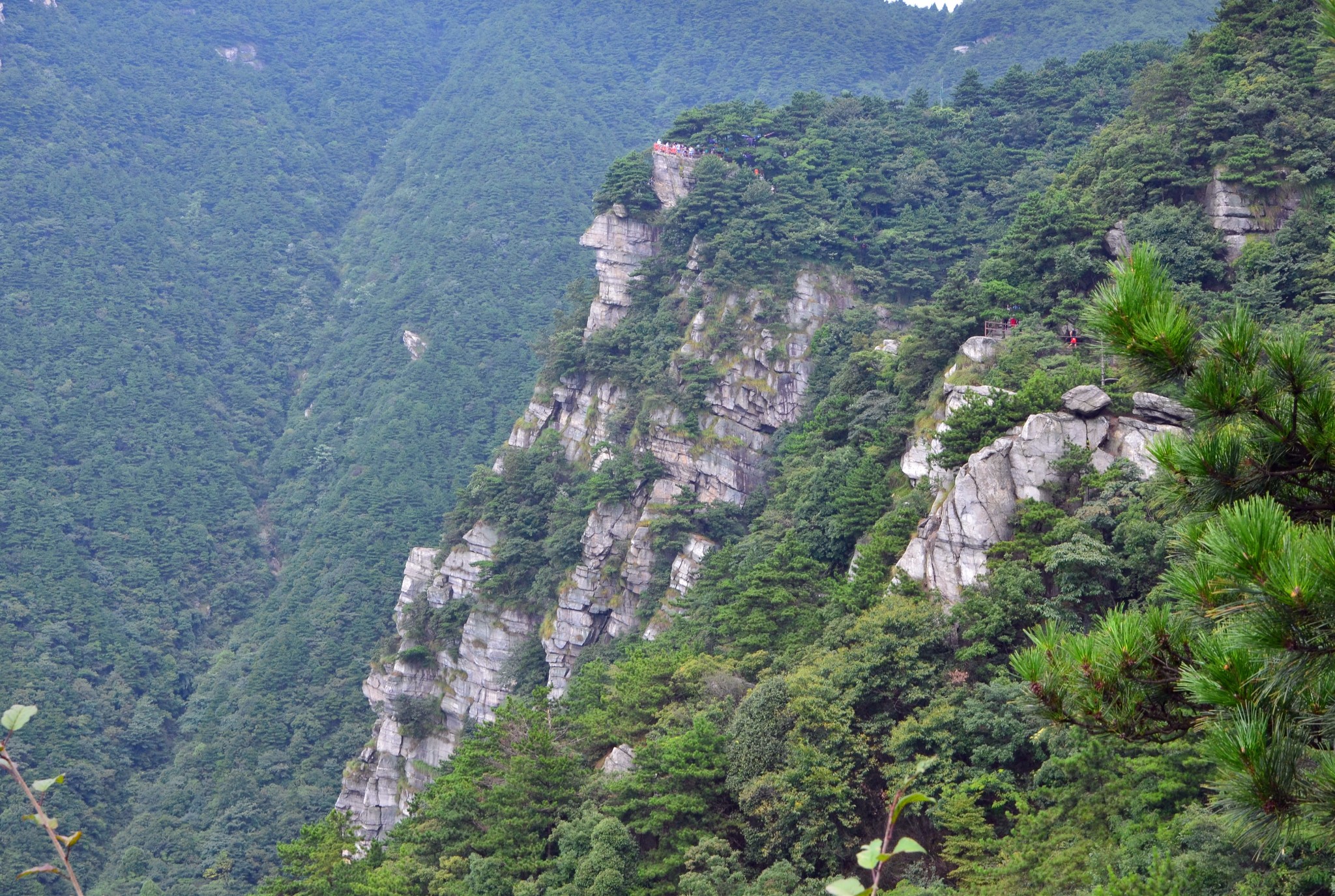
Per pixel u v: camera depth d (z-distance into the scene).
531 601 109.50
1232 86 84.44
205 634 161.75
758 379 111.25
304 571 162.12
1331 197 76.38
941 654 52.19
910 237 115.81
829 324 111.50
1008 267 79.12
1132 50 135.12
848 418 83.19
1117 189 82.38
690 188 128.00
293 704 133.75
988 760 45.44
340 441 197.38
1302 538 13.80
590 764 63.16
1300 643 13.59
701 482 108.62
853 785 47.66
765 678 60.06
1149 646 16.75
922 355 76.25
